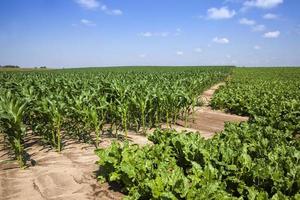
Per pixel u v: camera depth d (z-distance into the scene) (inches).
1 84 718.5
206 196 192.9
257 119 428.8
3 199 229.8
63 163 304.3
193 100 517.0
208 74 1243.2
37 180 263.4
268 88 923.4
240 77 1657.2
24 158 321.1
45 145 369.4
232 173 233.9
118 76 1038.4
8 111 286.2
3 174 277.4
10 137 293.1
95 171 282.2
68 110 383.6
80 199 229.6
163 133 322.0
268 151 285.6
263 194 199.5
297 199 193.8
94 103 427.2
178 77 1003.9
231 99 656.4
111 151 258.8
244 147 270.7
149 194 214.1
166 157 263.6
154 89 479.2
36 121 379.9
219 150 261.4
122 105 397.1
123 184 249.4
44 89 533.0
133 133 430.3
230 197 196.4
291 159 250.8
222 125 512.1
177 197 198.2
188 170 259.0
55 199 229.6
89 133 392.8
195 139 297.4
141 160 244.5
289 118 462.9
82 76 1080.2
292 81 1280.8
